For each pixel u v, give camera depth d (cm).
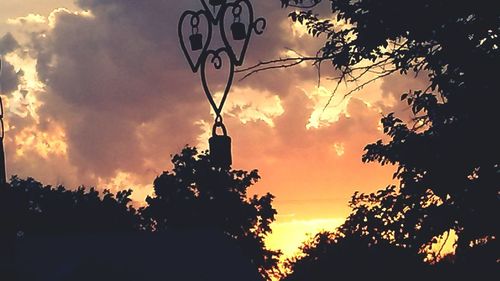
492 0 1551
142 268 3347
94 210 8669
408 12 1562
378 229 1967
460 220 1789
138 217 8738
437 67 1606
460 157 1712
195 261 3538
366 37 1570
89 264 3170
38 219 8356
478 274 1809
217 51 843
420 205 1861
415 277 1922
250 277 3578
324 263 5362
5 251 970
